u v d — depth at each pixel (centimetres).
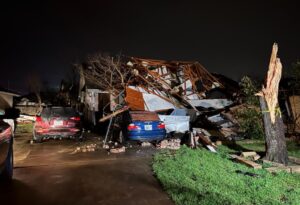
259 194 490
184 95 1866
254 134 1212
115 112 1169
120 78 2048
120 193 496
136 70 1931
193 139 1009
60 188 522
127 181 568
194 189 507
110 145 1053
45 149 956
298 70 1252
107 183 554
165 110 1636
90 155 848
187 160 741
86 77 2334
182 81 1975
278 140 758
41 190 510
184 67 2081
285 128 1363
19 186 534
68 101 3281
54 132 1059
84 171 648
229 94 1916
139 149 963
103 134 1431
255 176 608
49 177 596
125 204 446
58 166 698
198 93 1925
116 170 658
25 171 646
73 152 897
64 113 1127
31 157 815
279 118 770
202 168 666
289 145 1068
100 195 485
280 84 1530
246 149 979
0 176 549
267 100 775
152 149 962
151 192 502
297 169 685
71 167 688
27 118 2261
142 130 1012
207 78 2095
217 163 724
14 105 2764
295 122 1345
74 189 517
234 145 1066
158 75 1959
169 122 1266
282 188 536
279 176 619
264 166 707
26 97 3481
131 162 748
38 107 2802
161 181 550
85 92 2489
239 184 549
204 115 1524
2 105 2362
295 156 850
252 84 1284
